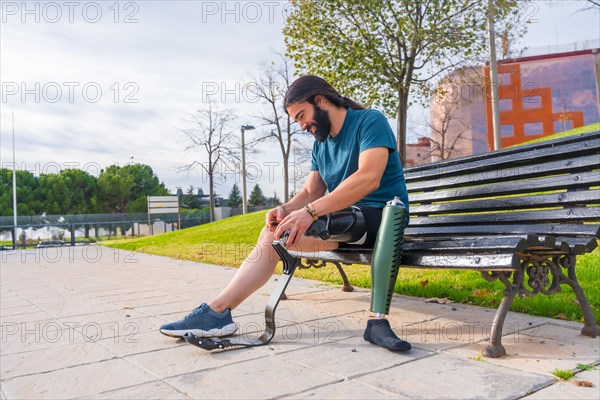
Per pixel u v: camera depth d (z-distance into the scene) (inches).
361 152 109.0
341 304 153.0
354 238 109.1
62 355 107.1
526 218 117.5
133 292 198.5
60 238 1237.7
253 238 439.2
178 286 212.5
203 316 109.9
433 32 501.7
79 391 84.2
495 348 94.2
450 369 87.9
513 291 95.5
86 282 239.1
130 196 2642.7
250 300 166.1
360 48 500.7
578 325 116.8
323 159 124.3
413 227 149.1
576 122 1651.1
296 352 102.2
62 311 161.9
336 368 90.8
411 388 79.4
